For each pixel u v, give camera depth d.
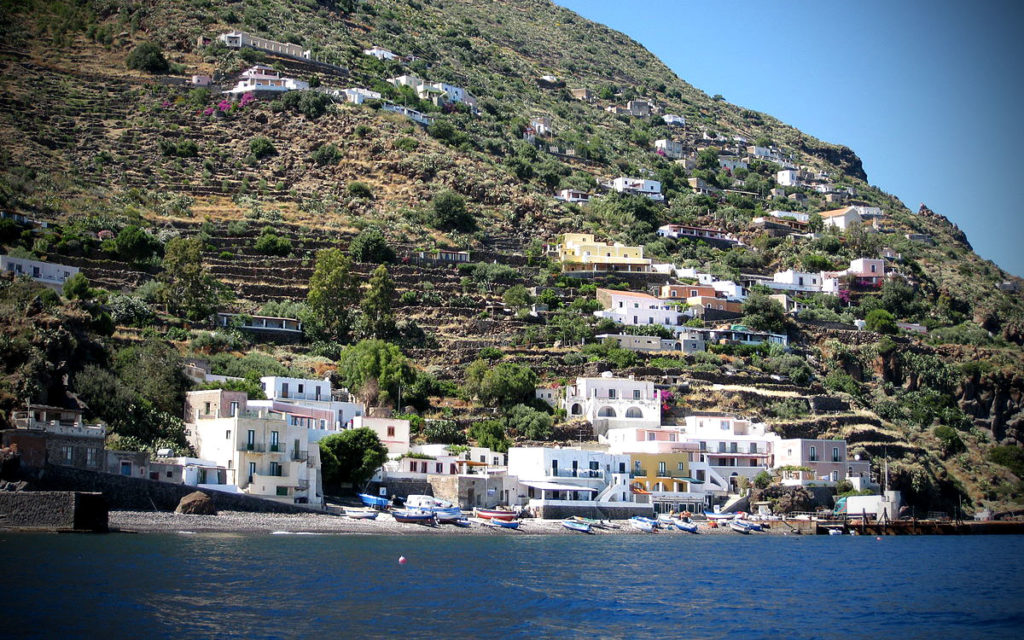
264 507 153.50
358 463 172.00
